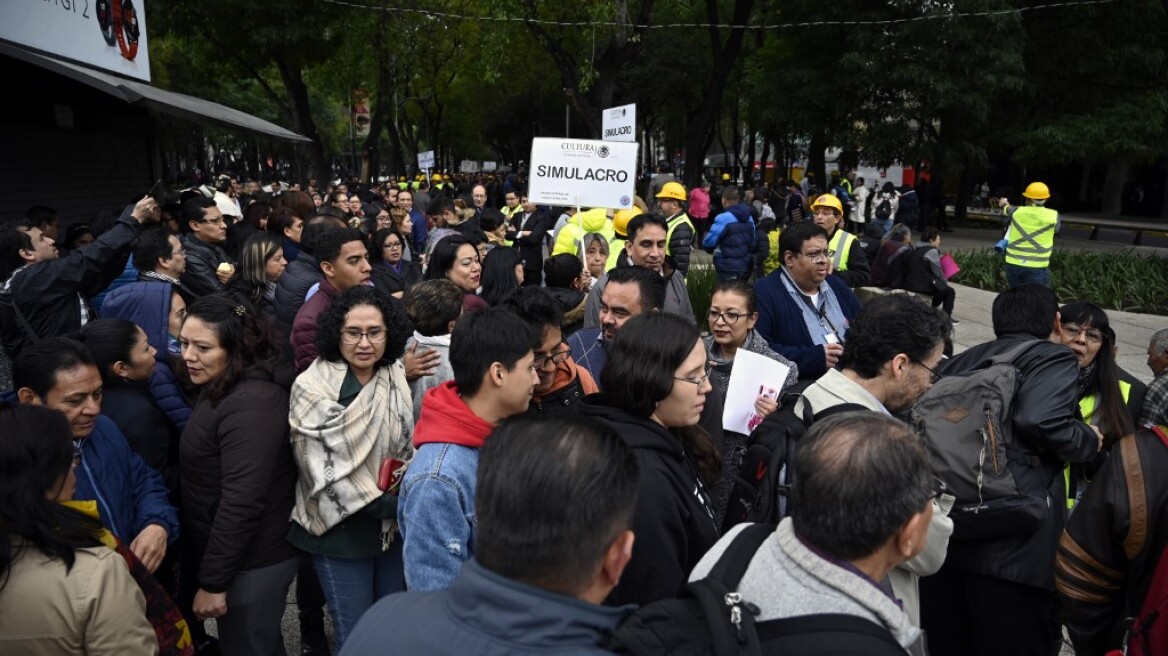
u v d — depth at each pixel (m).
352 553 2.98
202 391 2.96
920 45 21.02
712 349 3.78
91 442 2.76
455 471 2.35
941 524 2.19
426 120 48.59
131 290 4.10
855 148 23.25
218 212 6.02
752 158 40.78
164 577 3.18
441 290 3.67
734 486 2.68
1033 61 23.12
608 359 2.39
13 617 1.96
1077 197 35.91
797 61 24.11
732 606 1.52
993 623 2.95
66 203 10.05
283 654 3.21
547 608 1.35
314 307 4.10
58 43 8.06
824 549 1.62
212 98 37.28
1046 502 2.83
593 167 7.08
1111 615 2.47
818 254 4.36
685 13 23.50
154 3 22.03
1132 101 22.72
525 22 18.92
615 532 1.42
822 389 2.62
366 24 24.94
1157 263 14.16
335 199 13.37
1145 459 2.35
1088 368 3.91
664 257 5.11
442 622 1.40
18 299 4.18
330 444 2.87
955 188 37.62
